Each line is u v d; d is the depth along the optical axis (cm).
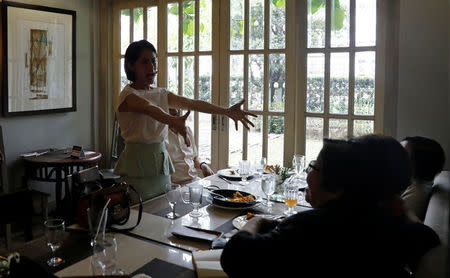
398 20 297
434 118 265
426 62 264
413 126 271
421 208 179
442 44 260
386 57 304
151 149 221
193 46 392
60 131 426
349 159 105
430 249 117
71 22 421
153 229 172
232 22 367
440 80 262
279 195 228
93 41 446
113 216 169
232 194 222
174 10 400
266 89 355
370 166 104
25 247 152
